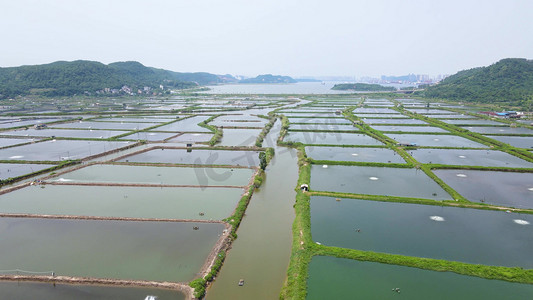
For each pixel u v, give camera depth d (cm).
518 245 4259
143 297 3269
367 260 3894
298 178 7194
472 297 3291
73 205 5569
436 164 7788
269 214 5406
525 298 3272
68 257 3975
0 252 4088
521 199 5775
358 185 6562
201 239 4416
